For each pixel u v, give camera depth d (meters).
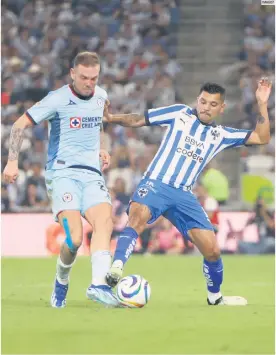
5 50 83.12
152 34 86.38
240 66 84.62
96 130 29.42
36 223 62.97
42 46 84.38
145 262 56.34
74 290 38.16
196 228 30.58
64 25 86.25
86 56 28.66
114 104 79.38
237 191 74.50
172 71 83.94
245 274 48.00
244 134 31.02
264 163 73.19
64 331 23.58
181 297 34.97
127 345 21.28
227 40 86.62
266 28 87.69
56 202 28.95
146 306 30.34
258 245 64.44
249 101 81.31
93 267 28.47
